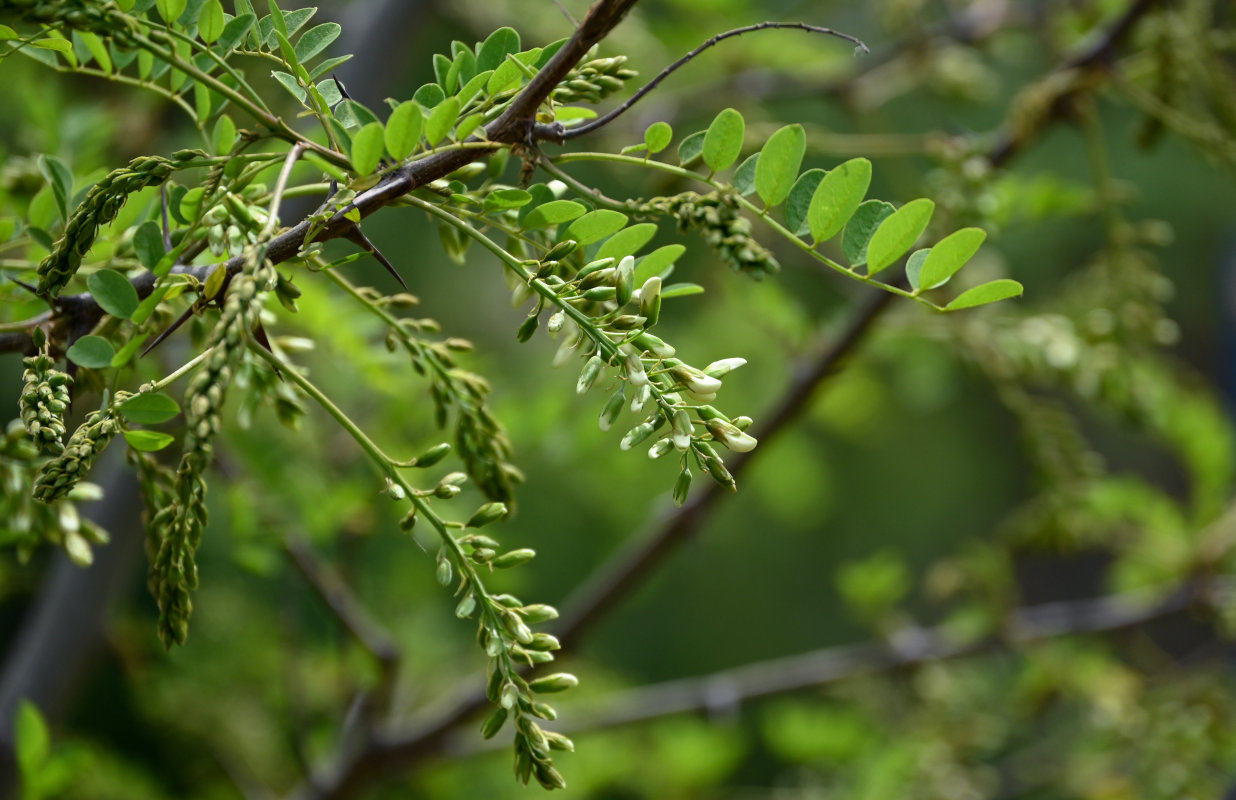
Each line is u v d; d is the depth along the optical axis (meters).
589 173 4.14
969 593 3.19
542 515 5.60
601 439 2.89
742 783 7.96
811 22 3.81
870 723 3.66
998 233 2.33
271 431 2.22
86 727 5.02
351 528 2.45
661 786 3.66
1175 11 2.45
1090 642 3.56
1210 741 2.83
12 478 1.70
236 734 3.17
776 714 3.92
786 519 5.44
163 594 1.57
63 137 1.92
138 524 2.35
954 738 3.16
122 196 1.59
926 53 3.44
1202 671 3.04
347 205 1.60
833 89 3.43
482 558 1.60
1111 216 2.49
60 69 1.65
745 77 3.41
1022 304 3.10
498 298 6.38
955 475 11.02
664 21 3.33
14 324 1.64
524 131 1.62
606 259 1.59
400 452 2.40
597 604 2.62
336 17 2.94
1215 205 8.67
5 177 1.79
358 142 1.59
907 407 9.04
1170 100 2.34
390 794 3.59
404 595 3.46
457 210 1.62
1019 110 2.46
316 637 3.05
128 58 1.65
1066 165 8.16
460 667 3.90
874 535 10.87
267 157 1.61
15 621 5.18
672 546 2.61
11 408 5.45
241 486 2.05
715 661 10.07
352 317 1.91
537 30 3.16
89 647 2.39
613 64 1.64
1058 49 3.15
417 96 1.63
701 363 4.29
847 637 10.47
